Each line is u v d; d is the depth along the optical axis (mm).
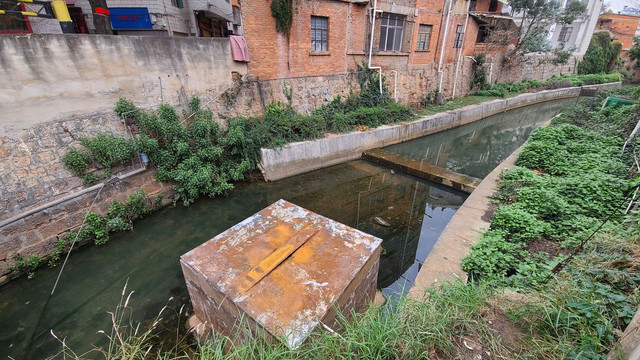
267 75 9469
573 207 4906
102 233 5883
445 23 14344
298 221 3885
